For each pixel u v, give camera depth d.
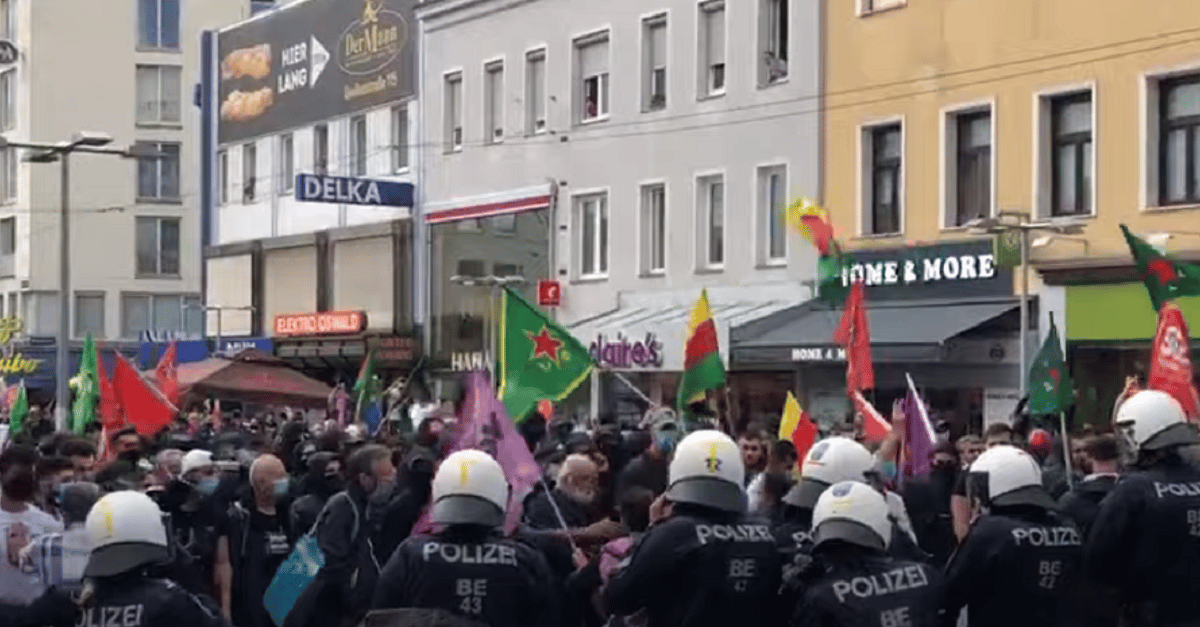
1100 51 22.89
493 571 6.79
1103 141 22.86
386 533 10.43
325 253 42.56
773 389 27.50
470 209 36.34
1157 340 12.84
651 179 31.03
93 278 60.66
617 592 7.02
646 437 14.69
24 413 22.33
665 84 30.86
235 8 62.56
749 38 28.78
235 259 47.06
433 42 38.12
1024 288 21.98
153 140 61.34
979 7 24.64
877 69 26.33
